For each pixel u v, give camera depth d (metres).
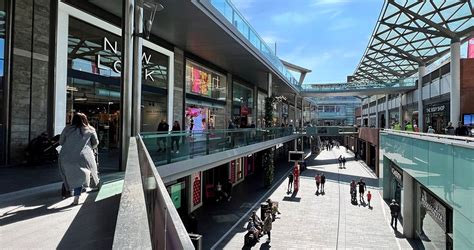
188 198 18.16
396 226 16.52
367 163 41.03
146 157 4.09
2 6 9.05
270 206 17.03
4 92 9.05
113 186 5.82
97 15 12.48
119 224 1.54
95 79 12.52
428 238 13.29
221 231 15.15
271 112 27.16
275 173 33.66
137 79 8.43
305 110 80.00
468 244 7.41
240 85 30.77
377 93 38.06
